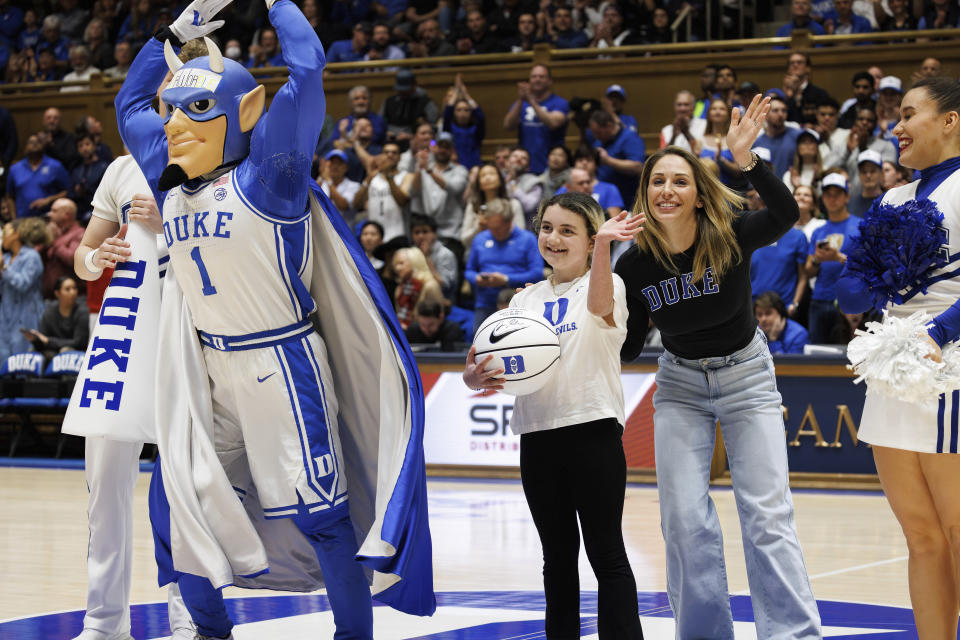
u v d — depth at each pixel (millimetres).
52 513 7316
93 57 15039
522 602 4664
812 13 12609
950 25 11578
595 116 10664
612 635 3357
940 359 3023
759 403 3512
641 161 10750
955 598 3273
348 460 3740
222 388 3545
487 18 13453
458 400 9102
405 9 14352
